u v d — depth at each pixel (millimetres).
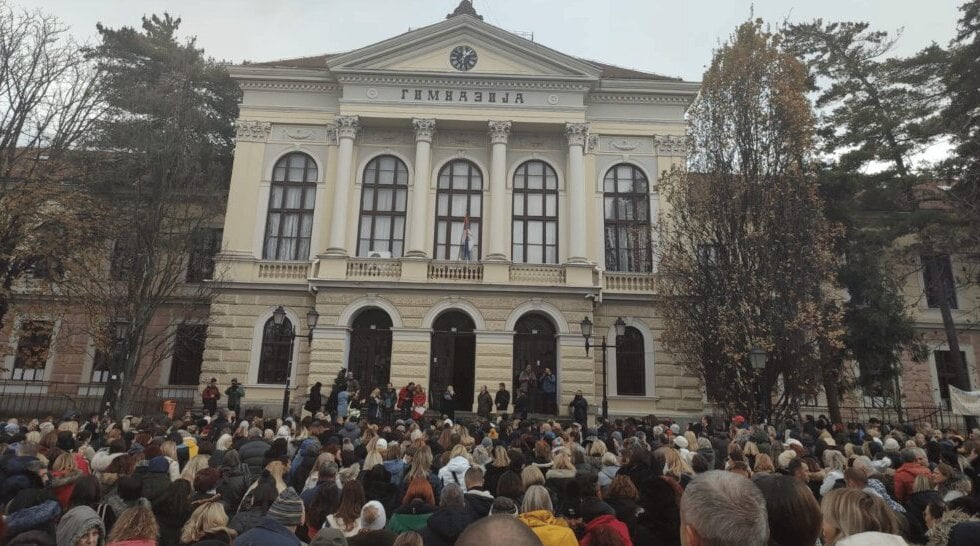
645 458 8367
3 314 24578
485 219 30953
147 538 4734
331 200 30719
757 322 21328
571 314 28297
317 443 10859
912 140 28734
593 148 31906
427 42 31516
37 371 31172
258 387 28188
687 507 3145
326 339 27734
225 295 29062
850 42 31156
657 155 31922
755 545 2943
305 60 35312
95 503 6113
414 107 30984
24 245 22906
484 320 28078
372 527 6109
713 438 14797
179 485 6359
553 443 13148
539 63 31484
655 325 29188
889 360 27188
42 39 24562
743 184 22656
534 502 5543
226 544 5020
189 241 27438
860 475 6770
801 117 22672
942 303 29250
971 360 34188
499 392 25344
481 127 31578
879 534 3273
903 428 19312
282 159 31453
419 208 29781
